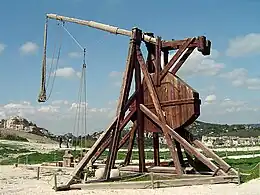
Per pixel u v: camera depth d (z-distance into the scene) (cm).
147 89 2016
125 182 1711
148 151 4866
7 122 11600
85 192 1641
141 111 2020
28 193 1712
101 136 1875
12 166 3259
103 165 2273
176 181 1702
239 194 1459
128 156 2192
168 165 2086
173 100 1930
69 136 7338
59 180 2181
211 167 1784
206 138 7388
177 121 1909
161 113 1923
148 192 1579
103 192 1619
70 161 2822
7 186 1972
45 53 2430
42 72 2414
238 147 6034
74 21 2300
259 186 1566
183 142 1855
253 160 3062
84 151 3541
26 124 11975
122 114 1953
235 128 11475
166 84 1961
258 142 7344
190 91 1883
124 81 1977
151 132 2002
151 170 1972
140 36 2042
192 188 1627
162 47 2027
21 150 5338
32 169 2967
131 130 2162
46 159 3934
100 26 2184
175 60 1970
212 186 1656
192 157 2022
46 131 12162
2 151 5012
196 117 1886
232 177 1730
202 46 1919
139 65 2025
